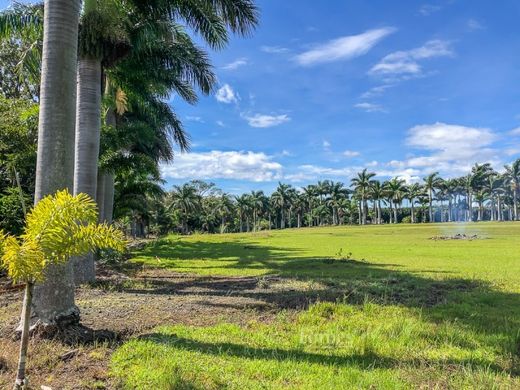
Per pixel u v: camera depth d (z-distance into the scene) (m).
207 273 11.58
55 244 3.28
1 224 11.43
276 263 14.27
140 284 9.19
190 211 75.56
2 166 13.13
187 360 4.14
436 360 4.35
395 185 81.94
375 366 4.18
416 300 7.48
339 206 90.75
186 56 11.42
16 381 3.35
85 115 9.13
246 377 3.77
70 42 5.38
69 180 5.27
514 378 3.90
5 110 13.16
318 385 3.62
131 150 15.01
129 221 36.50
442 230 46.06
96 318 5.77
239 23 9.42
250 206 89.50
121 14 9.60
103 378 3.76
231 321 5.90
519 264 13.84
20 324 4.98
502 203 85.31
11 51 16.81
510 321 6.03
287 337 5.18
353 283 9.16
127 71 11.31
